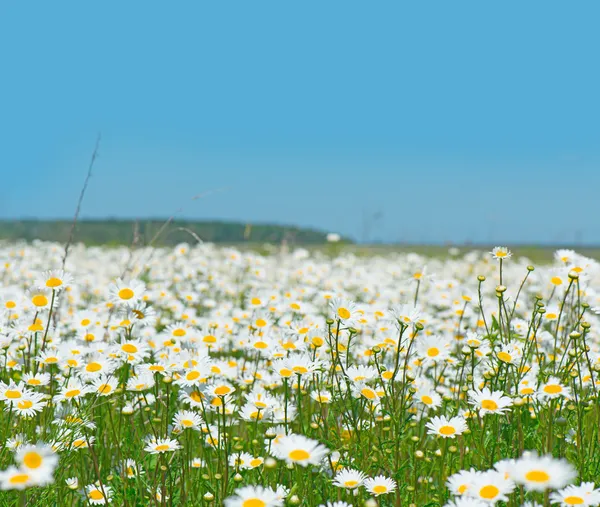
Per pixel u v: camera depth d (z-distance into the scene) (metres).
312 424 3.68
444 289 8.35
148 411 3.93
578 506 2.17
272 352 4.16
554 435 3.34
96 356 3.95
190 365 3.55
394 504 2.88
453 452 3.26
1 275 8.67
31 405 3.29
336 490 3.04
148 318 4.30
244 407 3.58
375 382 3.86
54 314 4.80
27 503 2.84
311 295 8.52
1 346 4.34
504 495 2.37
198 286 9.41
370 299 9.08
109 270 11.31
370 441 3.32
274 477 3.07
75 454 3.41
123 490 3.12
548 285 6.86
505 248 3.97
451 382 4.98
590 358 4.19
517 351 3.61
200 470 3.21
